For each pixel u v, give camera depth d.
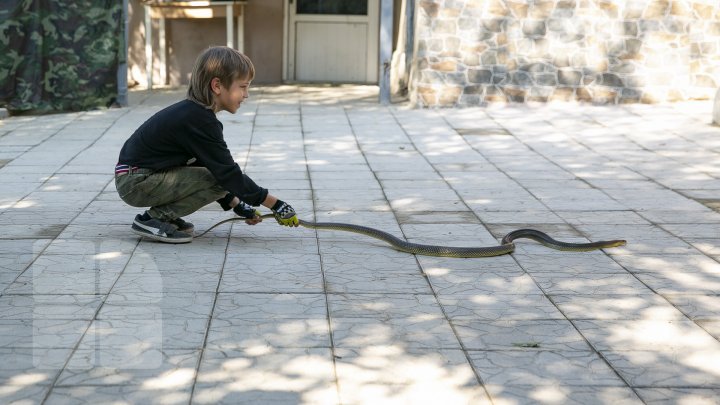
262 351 4.01
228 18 13.96
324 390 3.64
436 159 8.88
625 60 12.34
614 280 5.16
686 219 6.64
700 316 4.58
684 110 11.88
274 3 14.82
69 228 6.00
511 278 5.16
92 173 7.91
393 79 13.86
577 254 5.68
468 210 6.86
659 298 4.85
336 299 4.72
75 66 11.61
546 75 12.36
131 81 14.73
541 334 4.30
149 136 5.38
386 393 3.63
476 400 3.59
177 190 5.49
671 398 3.65
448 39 12.18
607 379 3.81
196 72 5.25
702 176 8.20
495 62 12.28
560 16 12.22
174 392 3.59
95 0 11.65
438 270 5.28
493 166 8.56
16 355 3.90
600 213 6.81
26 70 11.24
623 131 10.48
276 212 5.46
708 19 12.29
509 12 12.16
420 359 3.97
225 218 6.37
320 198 7.17
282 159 8.78
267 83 15.02
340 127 10.71
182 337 4.14
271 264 5.30
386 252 5.62
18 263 5.20
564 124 10.97
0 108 11.16
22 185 7.39
